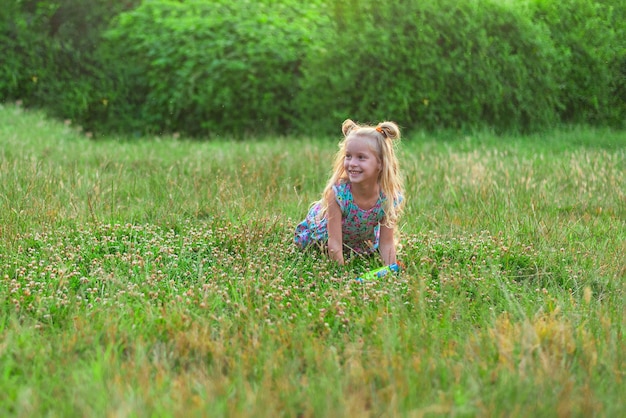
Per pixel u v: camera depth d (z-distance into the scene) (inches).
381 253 195.6
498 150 370.0
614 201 257.9
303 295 169.0
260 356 129.6
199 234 204.7
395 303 155.9
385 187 191.8
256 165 309.7
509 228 220.2
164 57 475.2
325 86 445.7
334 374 121.3
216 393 114.3
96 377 116.4
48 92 500.4
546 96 446.9
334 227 193.9
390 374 121.3
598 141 406.3
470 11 434.9
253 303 158.7
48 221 213.5
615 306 159.2
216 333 145.6
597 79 465.1
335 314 154.9
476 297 169.8
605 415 109.9
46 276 173.9
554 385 119.0
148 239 205.9
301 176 299.1
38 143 365.7
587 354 130.8
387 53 430.0
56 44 504.7
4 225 204.4
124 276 175.0
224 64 463.2
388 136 190.9
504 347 131.6
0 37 499.5
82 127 467.2
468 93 430.9
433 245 203.3
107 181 272.4
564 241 211.0
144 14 500.1
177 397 112.6
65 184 255.6
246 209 234.7
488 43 431.5
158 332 142.6
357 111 440.5
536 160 326.6
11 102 492.1
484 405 112.5
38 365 124.9
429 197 263.7
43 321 151.2
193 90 471.5
